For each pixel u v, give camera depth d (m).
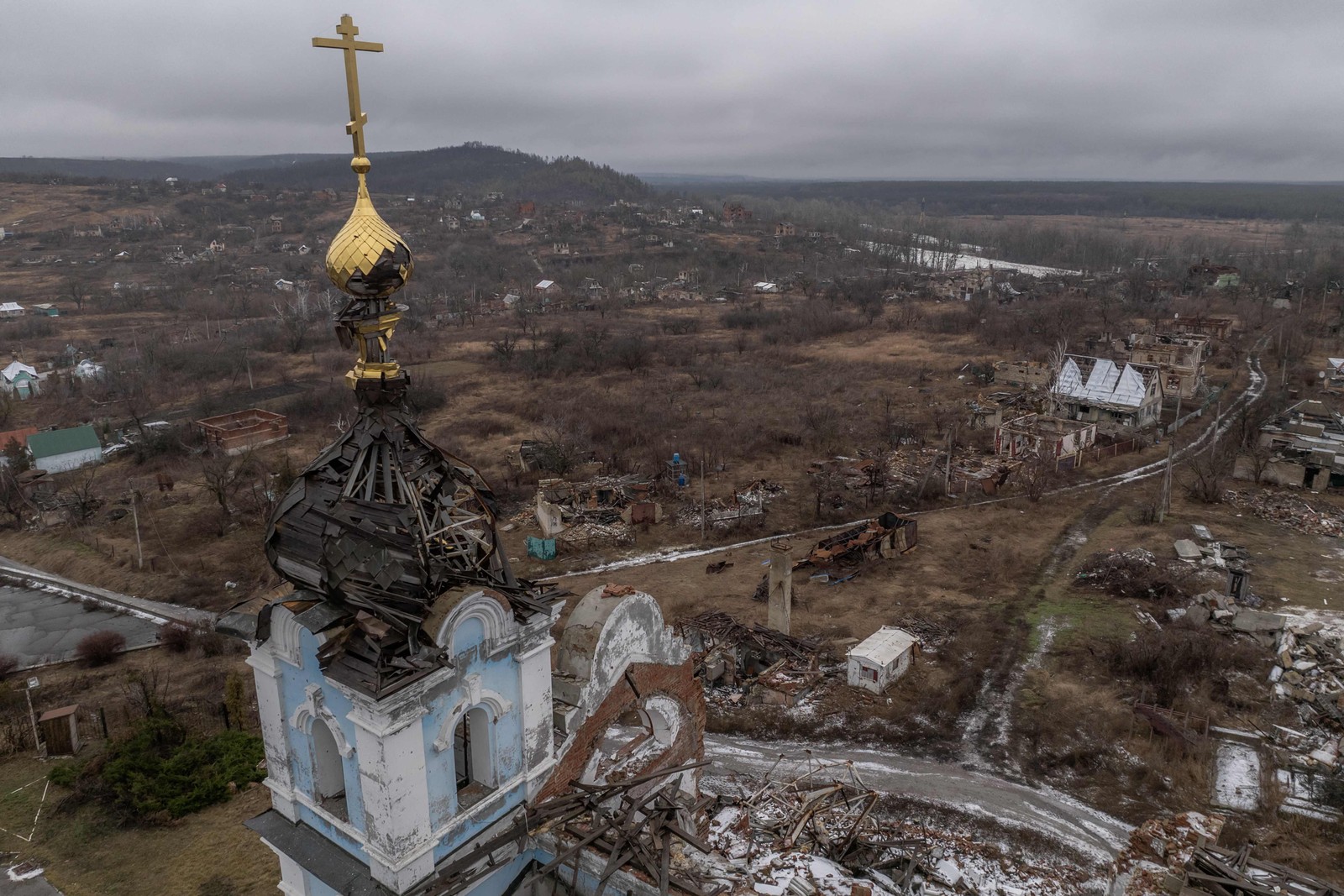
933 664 39.38
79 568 54.00
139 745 30.52
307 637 11.88
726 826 23.42
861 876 23.94
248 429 77.00
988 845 27.41
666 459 68.69
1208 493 59.22
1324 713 33.78
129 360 114.00
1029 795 30.33
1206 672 36.53
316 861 12.51
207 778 29.11
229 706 32.91
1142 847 15.86
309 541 11.77
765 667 39.88
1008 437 71.12
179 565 53.66
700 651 39.84
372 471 11.83
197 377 105.44
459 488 13.06
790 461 69.44
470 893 13.03
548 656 13.59
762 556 52.50
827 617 44.09
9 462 71.62
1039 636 41.62
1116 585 46.38
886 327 132.38
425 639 11.39
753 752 33.12
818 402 86.44
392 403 12.16
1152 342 95.88
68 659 42.41
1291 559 49.81
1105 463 69.25
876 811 28.94
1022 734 33.94
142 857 26.23
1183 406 83.69
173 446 76.12
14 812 28.23
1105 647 40.03
